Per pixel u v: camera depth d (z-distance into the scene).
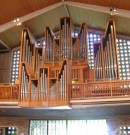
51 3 19.09
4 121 18.95
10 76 21.59
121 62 20.20
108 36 18.83
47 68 15.24
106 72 17.75
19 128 18.78
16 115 18.38
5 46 21.70
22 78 15.34
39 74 15.17
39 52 19.70
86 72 18.69
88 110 15.97
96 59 18.59
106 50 18.45
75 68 18.62
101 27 21.02
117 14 18.06
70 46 19.27
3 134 18.88
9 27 19.06
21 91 15.02
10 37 20.69
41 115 18.28
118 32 20.69
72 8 19.73
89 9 18.70
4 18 18.56
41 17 19.83
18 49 22.39
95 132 18.11
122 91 14.26
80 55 18.88
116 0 17.14
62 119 18.72
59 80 14.80
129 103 14.07
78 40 19.45
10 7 17.52
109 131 17.88
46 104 14.47
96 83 14.66
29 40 19.81
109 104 14.30
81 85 14.81
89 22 21.05
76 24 22.03
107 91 14.41
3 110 16.17
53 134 18.55
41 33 22.03
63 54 18.98
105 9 18.16
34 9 18.89
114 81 14.45
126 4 17.14
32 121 18.97
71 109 15.61
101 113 17.19
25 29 19.98
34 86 15.01
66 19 20.47
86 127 18.33
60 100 14.38
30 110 16.08
